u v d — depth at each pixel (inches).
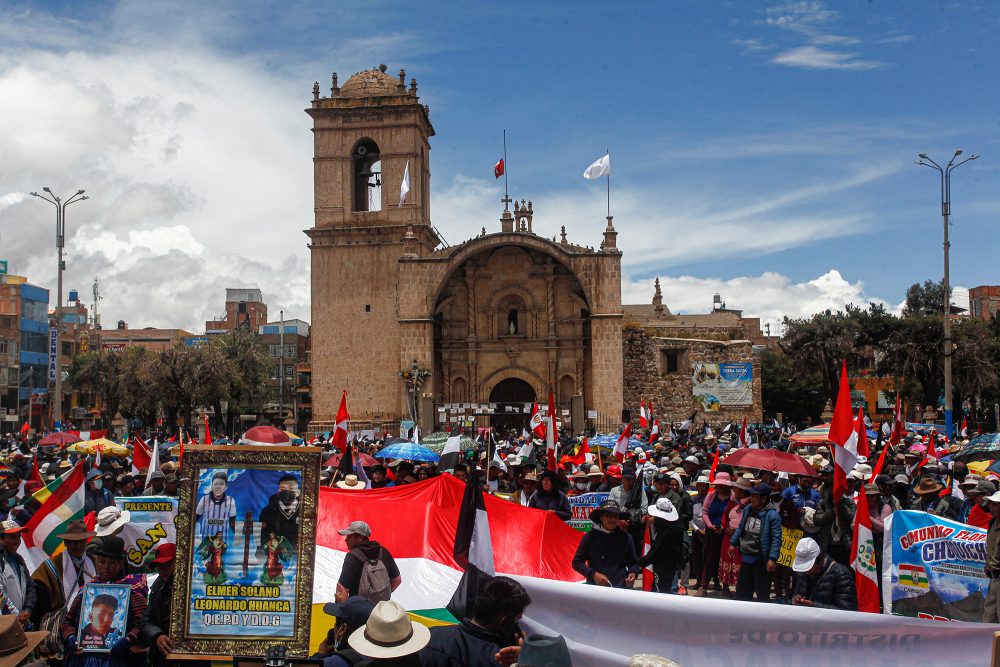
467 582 396.5
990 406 3476.9
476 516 402.3
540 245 2817.4
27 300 4350.4
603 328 2785.4
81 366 4313.5
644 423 1801.2
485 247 2832.2
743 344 3016.7
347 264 2920.8
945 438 1615.4
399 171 2928.2
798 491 761.0
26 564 522.6
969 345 3041.3
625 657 375.9
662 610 378.3
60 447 1574.8
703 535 813.2
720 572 751.1
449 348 2938.0
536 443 1539.1
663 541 655.1
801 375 3287.4
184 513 413.4
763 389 4261.8
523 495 865.5
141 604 414.3
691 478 994.1
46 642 423.8
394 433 2864.2
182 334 6437.0
